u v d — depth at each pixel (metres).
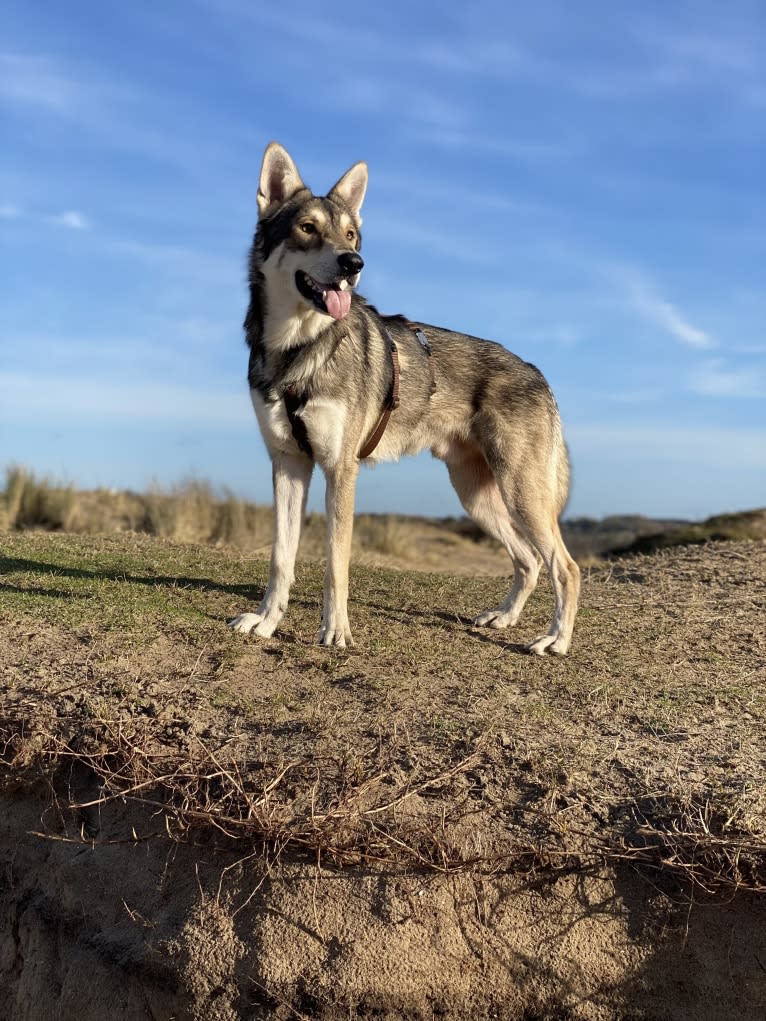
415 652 2.37
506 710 2.09
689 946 1.77
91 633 2.35
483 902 1.78
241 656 2.28
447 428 2.62
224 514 4.91
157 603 2.60
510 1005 1.76
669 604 2.90
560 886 1.79
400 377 2.51
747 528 5.50
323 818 1.79
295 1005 1.75
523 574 2.69
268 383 2.35
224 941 1.78
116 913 1.89
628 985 1.77
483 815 1.82
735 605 2.88
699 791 1.85
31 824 2.02
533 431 2.56
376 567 3.37
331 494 2.38
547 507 2.54
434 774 1.88
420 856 1.77
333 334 2.33
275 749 1.93
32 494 4.91
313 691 2.14
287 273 2.31
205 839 1.85
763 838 1.78
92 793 1.96
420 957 1.75
